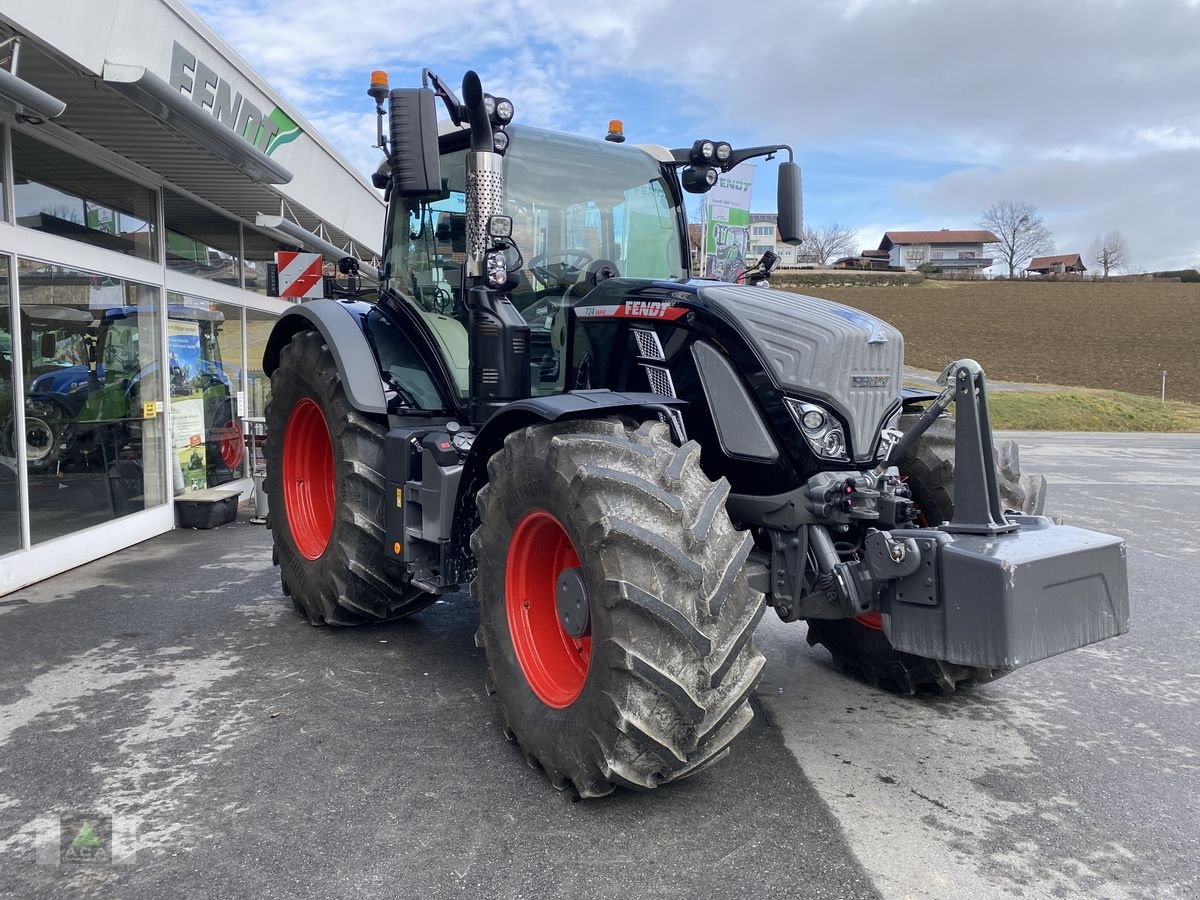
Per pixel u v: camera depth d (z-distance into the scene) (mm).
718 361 3191
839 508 2984
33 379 5664
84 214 6195
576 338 3812
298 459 4918
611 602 2566
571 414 2955
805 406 3012
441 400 4250
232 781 2957
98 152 6199
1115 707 3844
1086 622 2672
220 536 7133
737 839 2654
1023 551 2598
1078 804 2943
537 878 2422
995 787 3061
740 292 3334
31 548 5594
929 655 2730
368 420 4293
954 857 2590
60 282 5918
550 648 3141
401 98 3104
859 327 3082
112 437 6629
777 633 4836
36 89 4047
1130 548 7453
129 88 4754
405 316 4465
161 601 5191
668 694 2551
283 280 7844
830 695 3928
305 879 2400
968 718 3691
